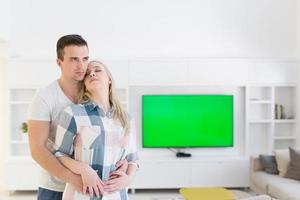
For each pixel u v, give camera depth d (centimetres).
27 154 584
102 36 583
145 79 559
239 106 599
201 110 586
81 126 153
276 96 607
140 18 585
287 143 603
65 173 151
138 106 588
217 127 588
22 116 583
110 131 157
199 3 590
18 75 548
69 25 579
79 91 169
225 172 563
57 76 550
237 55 595
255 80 572
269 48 599
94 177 149
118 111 166
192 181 559
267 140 604
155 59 559
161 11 587
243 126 601
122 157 165
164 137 584
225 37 594
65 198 154
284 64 576
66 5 578
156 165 555
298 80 578
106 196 154
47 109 162
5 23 540
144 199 520
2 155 584
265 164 500
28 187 545
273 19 599
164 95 581
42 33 576
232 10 594
